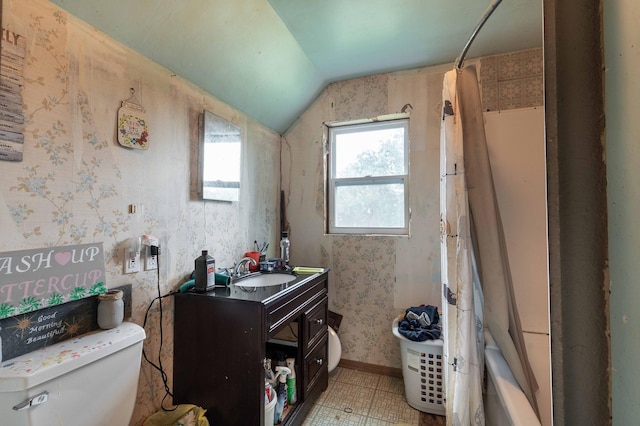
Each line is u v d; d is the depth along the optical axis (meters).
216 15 1.36
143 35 1.21
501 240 1.33
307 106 2.44
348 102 2.34
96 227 1.08
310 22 1.65
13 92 0.86
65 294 0.97
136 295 1.22
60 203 0.98
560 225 0.42
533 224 1.53
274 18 1.59
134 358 1.05
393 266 2.22
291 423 1.48
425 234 2.15
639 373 0.36
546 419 1.27
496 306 1.22
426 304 2.13
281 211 2.48
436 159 2.13
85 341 0.97
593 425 0.40
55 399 0.82
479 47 1.92
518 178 1.55
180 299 1.36
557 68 0.42
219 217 1.74
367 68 2.17
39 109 0.92
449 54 2.00
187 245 1.50
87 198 1.05
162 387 1.32
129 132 1.20
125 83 1.19
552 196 0.43
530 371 1.27
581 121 0.41
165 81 1.38
